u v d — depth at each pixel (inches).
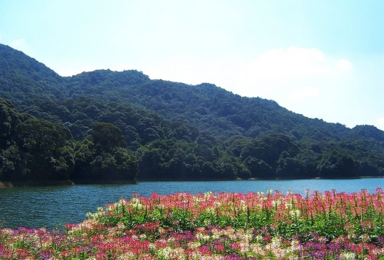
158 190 2987.2
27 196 2199.8
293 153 5595.5
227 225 557.0
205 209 594.2
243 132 7711.6
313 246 470.9
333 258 440.5
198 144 5447.8
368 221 510.0
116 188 3083.2
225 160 5059.1
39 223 1253.7
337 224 518.6
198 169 4665.4
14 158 3002.0
